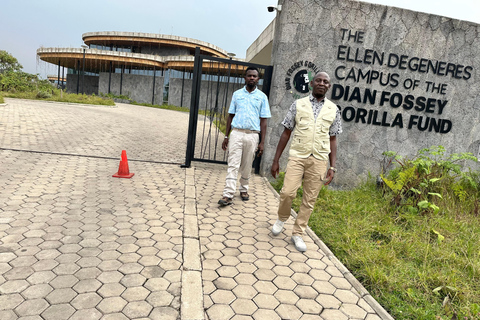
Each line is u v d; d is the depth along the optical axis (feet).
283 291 8.43
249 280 8.75
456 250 11.98
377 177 19.58
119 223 11.39
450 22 19.04
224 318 7.17
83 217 11.64
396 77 19.20
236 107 14.43
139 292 7.72
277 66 18.81
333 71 18.85
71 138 27.78
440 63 19.35
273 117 19.29
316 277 9.29
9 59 110.32
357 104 19.24
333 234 12.28
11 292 7.31
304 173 10.82
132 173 18.17
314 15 18.39
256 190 17.13
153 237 10.55
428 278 9.73
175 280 8.32
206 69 75.61
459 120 20.16
